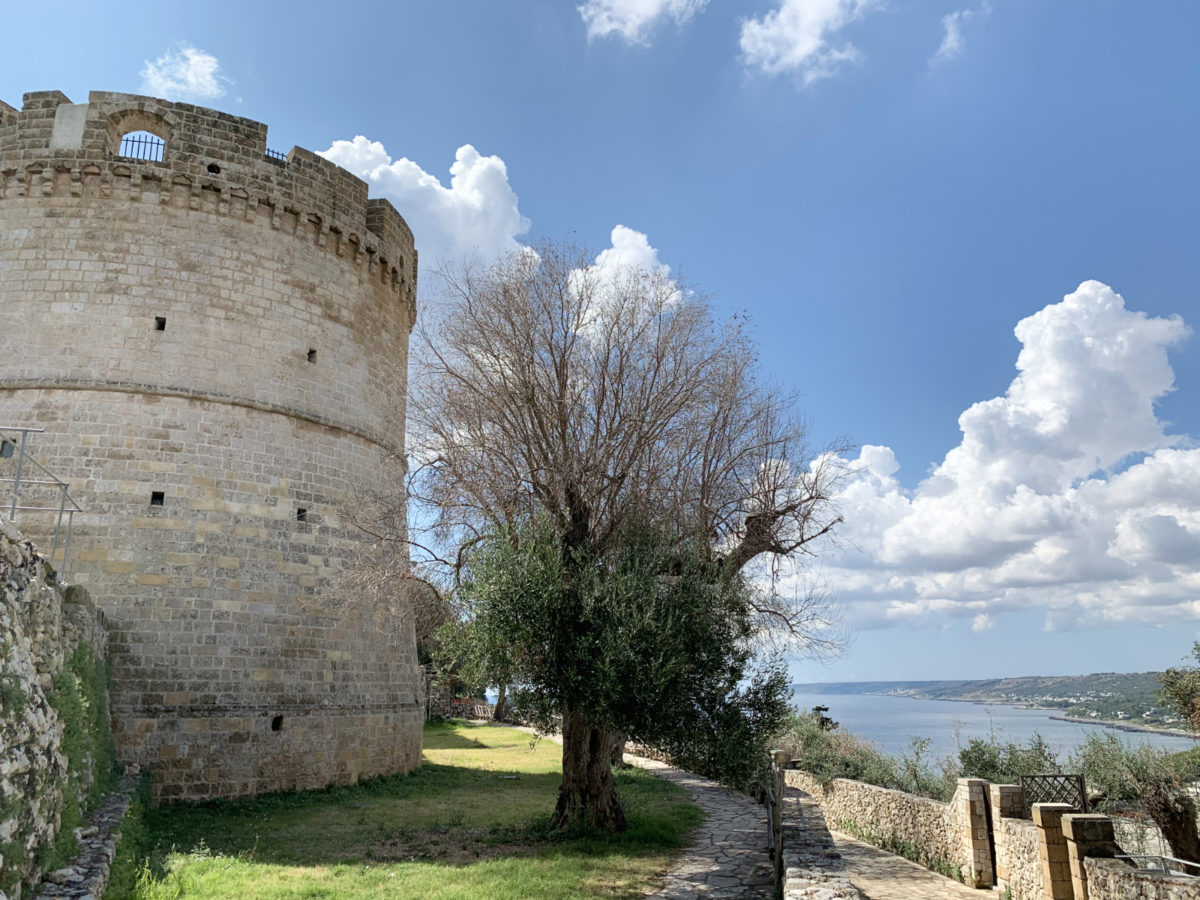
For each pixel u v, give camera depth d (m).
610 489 16.52
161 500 20.78
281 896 10.99
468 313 17.69
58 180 22.19
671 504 17.25
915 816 17.56
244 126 23.83
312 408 23.58
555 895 11.34
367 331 26.05
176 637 19.95
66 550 18.47
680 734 14.62
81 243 21.81
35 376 20.92
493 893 11.38
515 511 16.16
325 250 24.89
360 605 23.31
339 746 21.81
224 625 20.56
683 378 17.75
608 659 13.66
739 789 16.00
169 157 22.66
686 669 14.78
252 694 20.53
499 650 14.34
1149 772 18.91
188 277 22.23
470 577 15.78
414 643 26.17
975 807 14.91
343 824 17.06
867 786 20.53
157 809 18.05
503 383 16.84
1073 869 11.55
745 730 14.82
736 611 15.61
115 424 20.91
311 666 21.80
